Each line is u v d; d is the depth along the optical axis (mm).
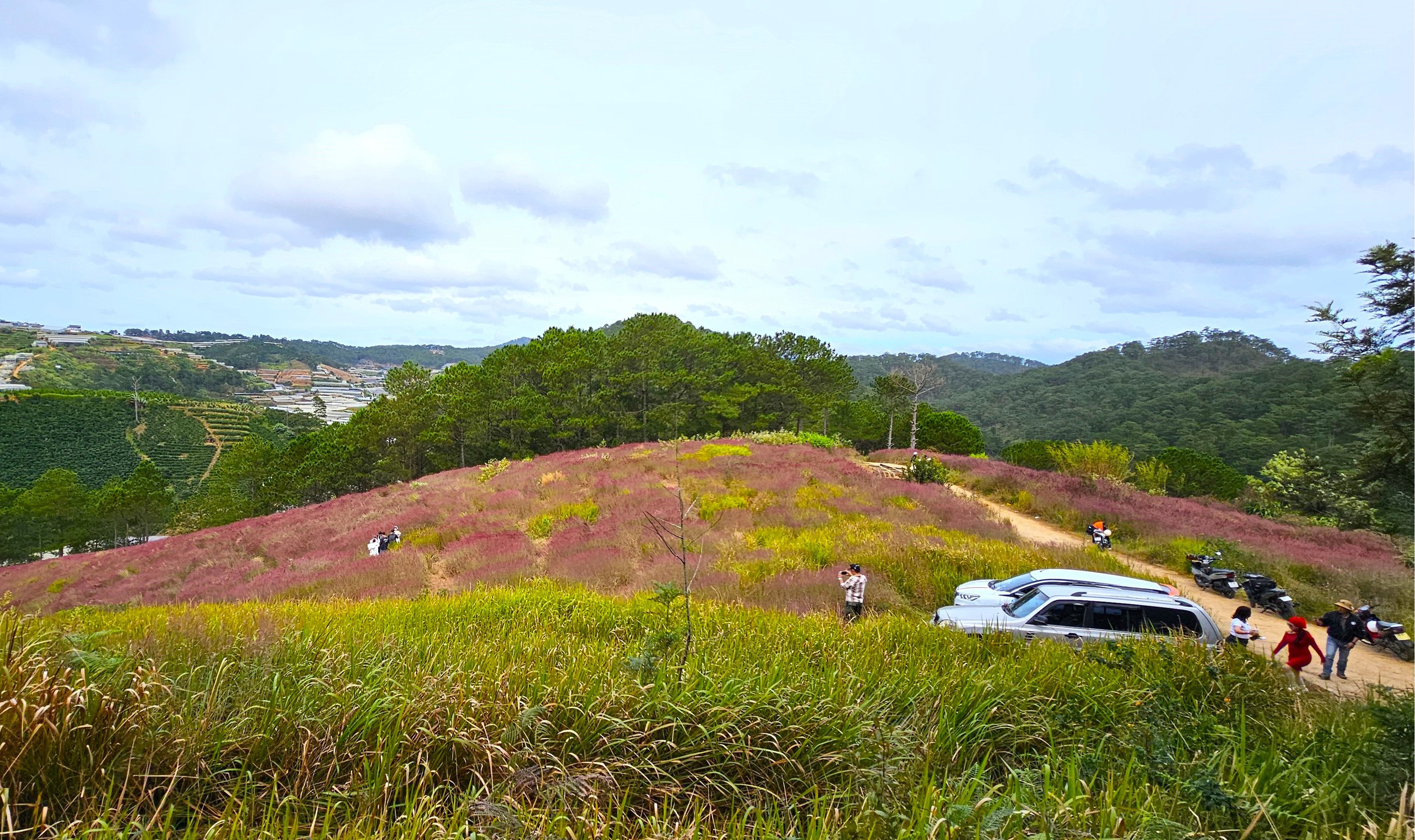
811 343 65625
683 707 4324
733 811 3641
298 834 3330
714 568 15703
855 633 7996
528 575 16766
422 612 10414
